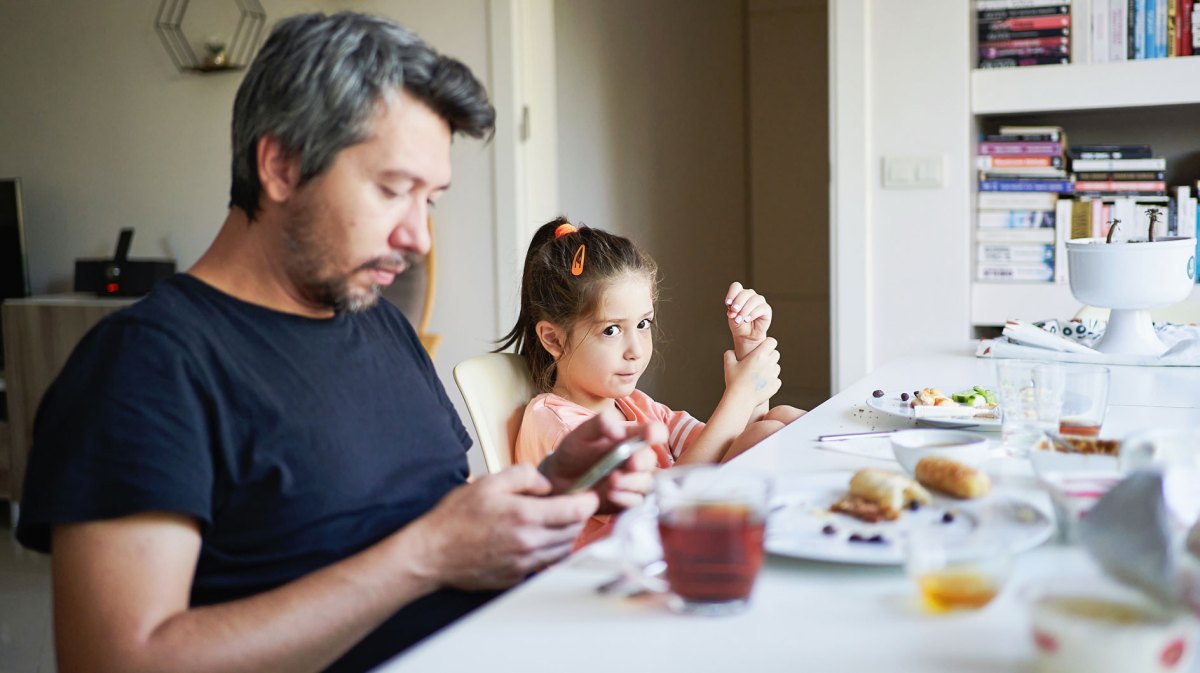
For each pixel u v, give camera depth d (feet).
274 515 3.22
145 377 2.97
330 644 2.84
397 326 4.10
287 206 3.25
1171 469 2.64
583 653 2.01
